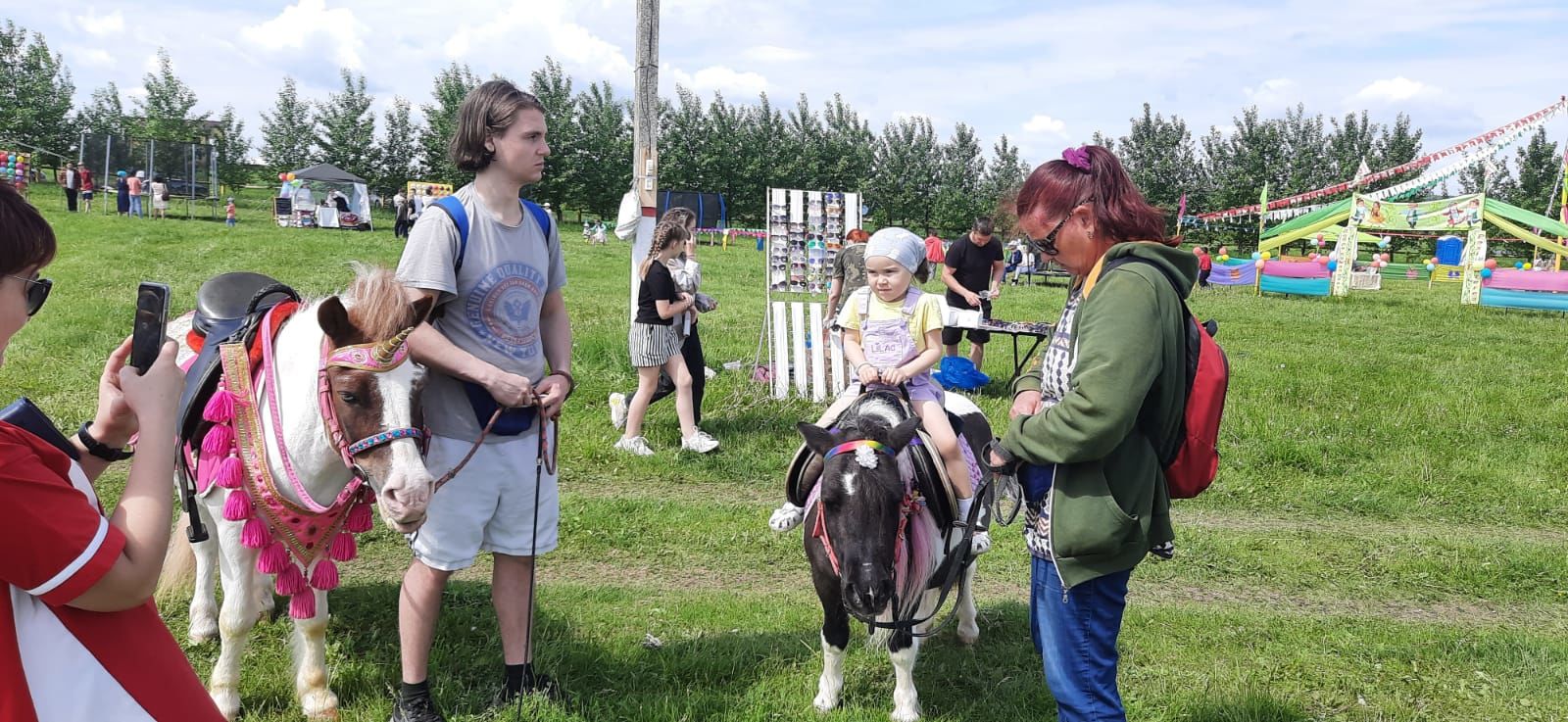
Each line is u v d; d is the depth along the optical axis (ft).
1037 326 31.07
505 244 11.43
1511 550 21.13
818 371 30.99
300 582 10.93
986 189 165.48
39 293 5.30
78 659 5.37
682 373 25.30
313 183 103.55
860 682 13.76
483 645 14.24
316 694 12.04
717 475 24.54
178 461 11.16
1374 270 83.97
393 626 14.67
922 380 13.62
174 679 5.81
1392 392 34.30
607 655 13.94
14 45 134.41
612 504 21.50
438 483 10.61
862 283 32.89
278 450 10.51
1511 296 67.10
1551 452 28.14
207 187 105.60
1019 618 16.46
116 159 103.55
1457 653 15.39
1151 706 13.37
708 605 16.26
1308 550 21.16
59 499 5.21
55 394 27.27
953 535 12.89
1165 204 151.02
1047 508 9.02
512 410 11.65
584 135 148.05
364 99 144.87
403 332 9.96
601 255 86.17
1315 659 15.12
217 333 11.97
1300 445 27.81
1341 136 159.22
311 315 10.77
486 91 11.16
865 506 10.69
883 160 166.81
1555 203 148.36
